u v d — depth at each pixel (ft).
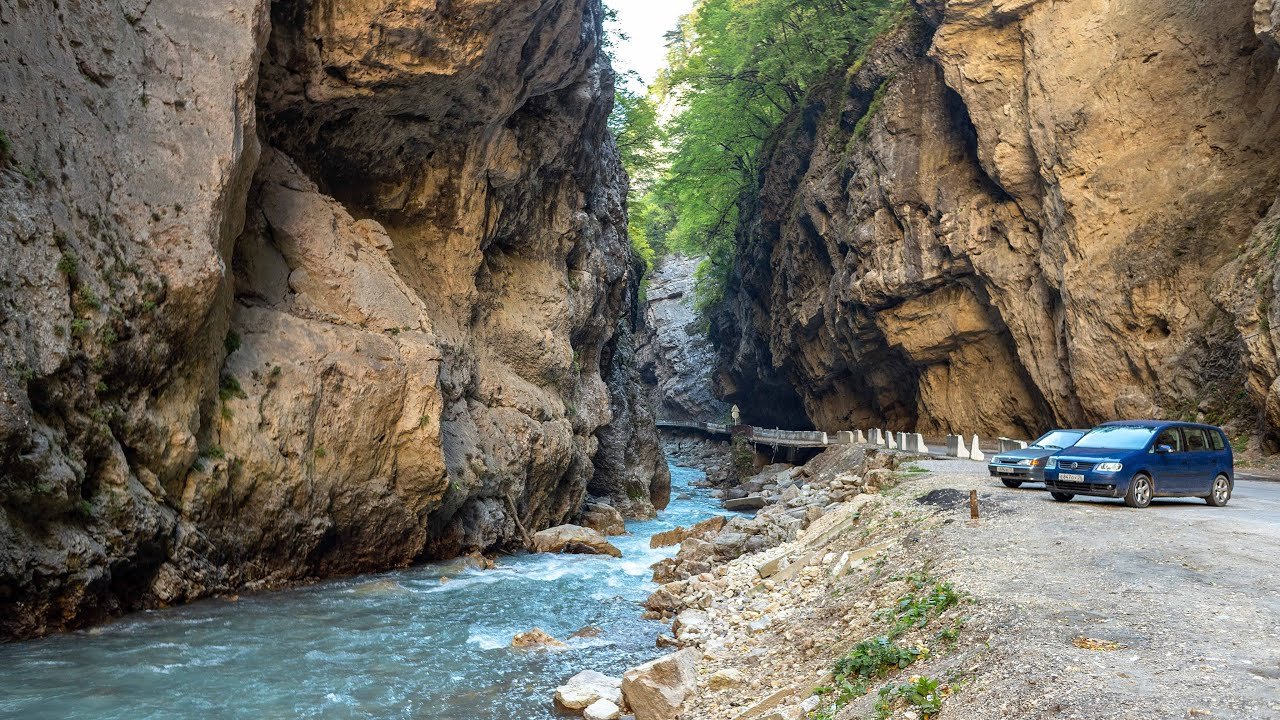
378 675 39.99
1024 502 55.16
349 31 67.77
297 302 65.62
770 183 191.42
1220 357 89.20
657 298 322.96
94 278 45.70
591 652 46.01
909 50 142.00
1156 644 25.93
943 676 26.50
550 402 98.22
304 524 59.06
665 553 83.61
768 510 89.81
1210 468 56.24
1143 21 100.89
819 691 29.81
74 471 42.93
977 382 136.05
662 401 325.42
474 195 87.71
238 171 56.49
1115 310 100.83
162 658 39.96
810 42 174.50
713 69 187.32
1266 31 79.61
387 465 65.10
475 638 47.70
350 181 81.00
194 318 50.90
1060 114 105.91
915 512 55.06
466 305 87.61
